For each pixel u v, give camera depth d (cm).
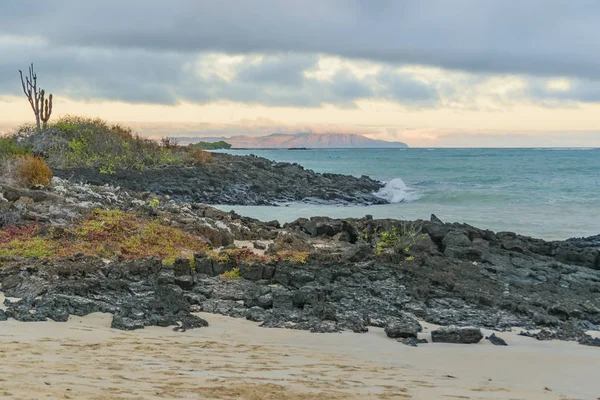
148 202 2441
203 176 4541
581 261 2023
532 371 899
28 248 1664
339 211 3769
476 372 877
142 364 734
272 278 1491
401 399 649
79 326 995
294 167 5712
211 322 1126
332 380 732
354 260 1698
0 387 524
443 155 15325
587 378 863
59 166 4250
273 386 659
